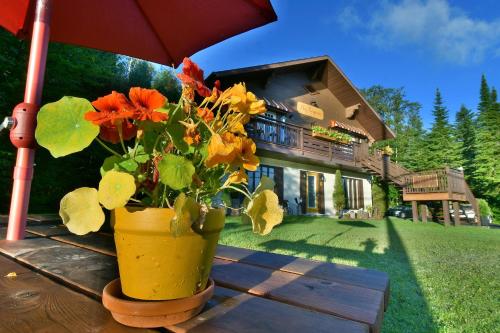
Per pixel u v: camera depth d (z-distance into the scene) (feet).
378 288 2.47
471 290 8.92
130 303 1.55
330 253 13.67
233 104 1.87
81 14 6.65
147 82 29.07
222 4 5.75
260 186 2.07
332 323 1.73
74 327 1.58
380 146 90.89
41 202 19.80
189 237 1.60
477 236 23.39
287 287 2.46
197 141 1.88
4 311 1.78
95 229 1.62
